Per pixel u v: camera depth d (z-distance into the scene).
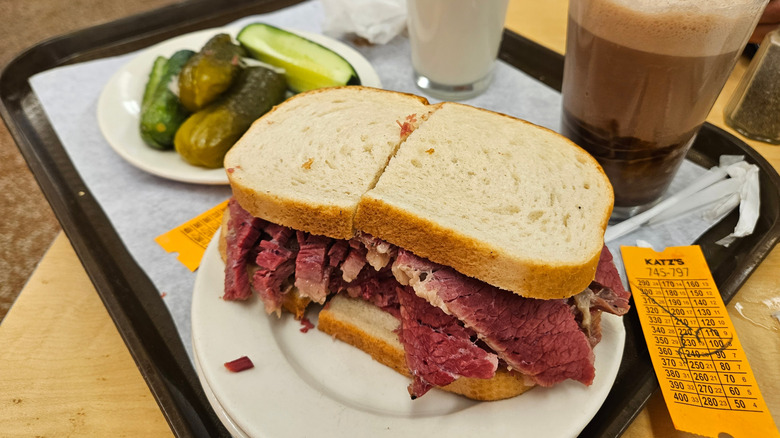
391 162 0.26
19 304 0.28
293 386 0.22
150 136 0.36
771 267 0.28
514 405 0.21
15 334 0.26
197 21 0.51
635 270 0.27
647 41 0.23
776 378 0.23
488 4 0.36
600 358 0.22
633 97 0.25
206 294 0.25
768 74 0.34
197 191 0.36
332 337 0.25
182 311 0.28
